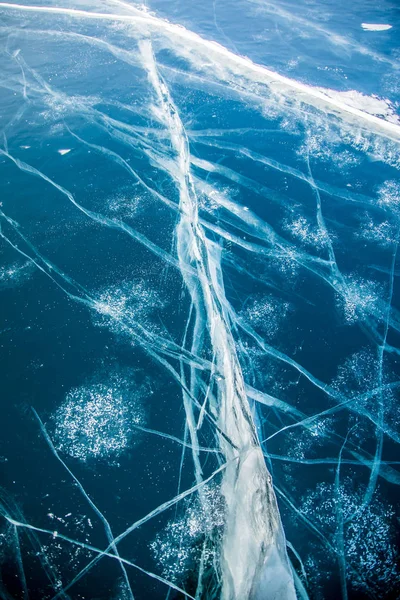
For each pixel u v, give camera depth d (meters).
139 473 1.40
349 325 1.83
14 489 1.36
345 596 1.18
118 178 2.42
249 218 2.26
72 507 1.33
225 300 1.90
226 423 1.51
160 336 1.76
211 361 1.69
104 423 1.51
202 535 1.27
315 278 2.01
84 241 2.10
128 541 1.26
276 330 1.81
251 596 1.15
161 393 1.59
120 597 1.17
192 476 1.39
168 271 1.99
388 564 1.24
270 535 1.24
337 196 2.39
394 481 1.41
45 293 1.88
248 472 1.38
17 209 2.25
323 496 1.37
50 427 1.50
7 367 1.65
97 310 1.83
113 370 1.65
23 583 1.19
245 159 2.60
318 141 2.73
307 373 1.68
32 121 2.79
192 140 2.71
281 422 1.54
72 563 1.22
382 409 1.58
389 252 2.12
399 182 2.47
